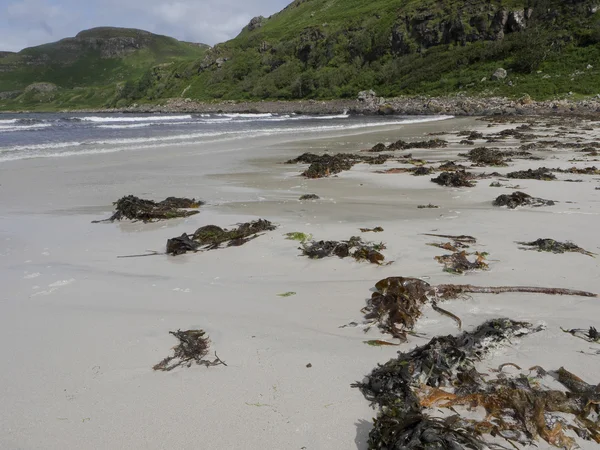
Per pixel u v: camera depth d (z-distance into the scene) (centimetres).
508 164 1509
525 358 383
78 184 1228
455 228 777
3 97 18788
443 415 316
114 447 295
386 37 8375
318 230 779
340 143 2294
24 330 449
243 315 476
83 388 357
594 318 453
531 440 294
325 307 492
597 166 1449
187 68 11712
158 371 379
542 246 664
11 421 320
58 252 693
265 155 1839
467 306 483
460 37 7312
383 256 623
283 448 293
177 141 2347
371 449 285
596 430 301
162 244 733
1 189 1148
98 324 461
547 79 5578
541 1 6612
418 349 380
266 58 10275
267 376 368
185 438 302
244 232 749
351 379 363
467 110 4978
